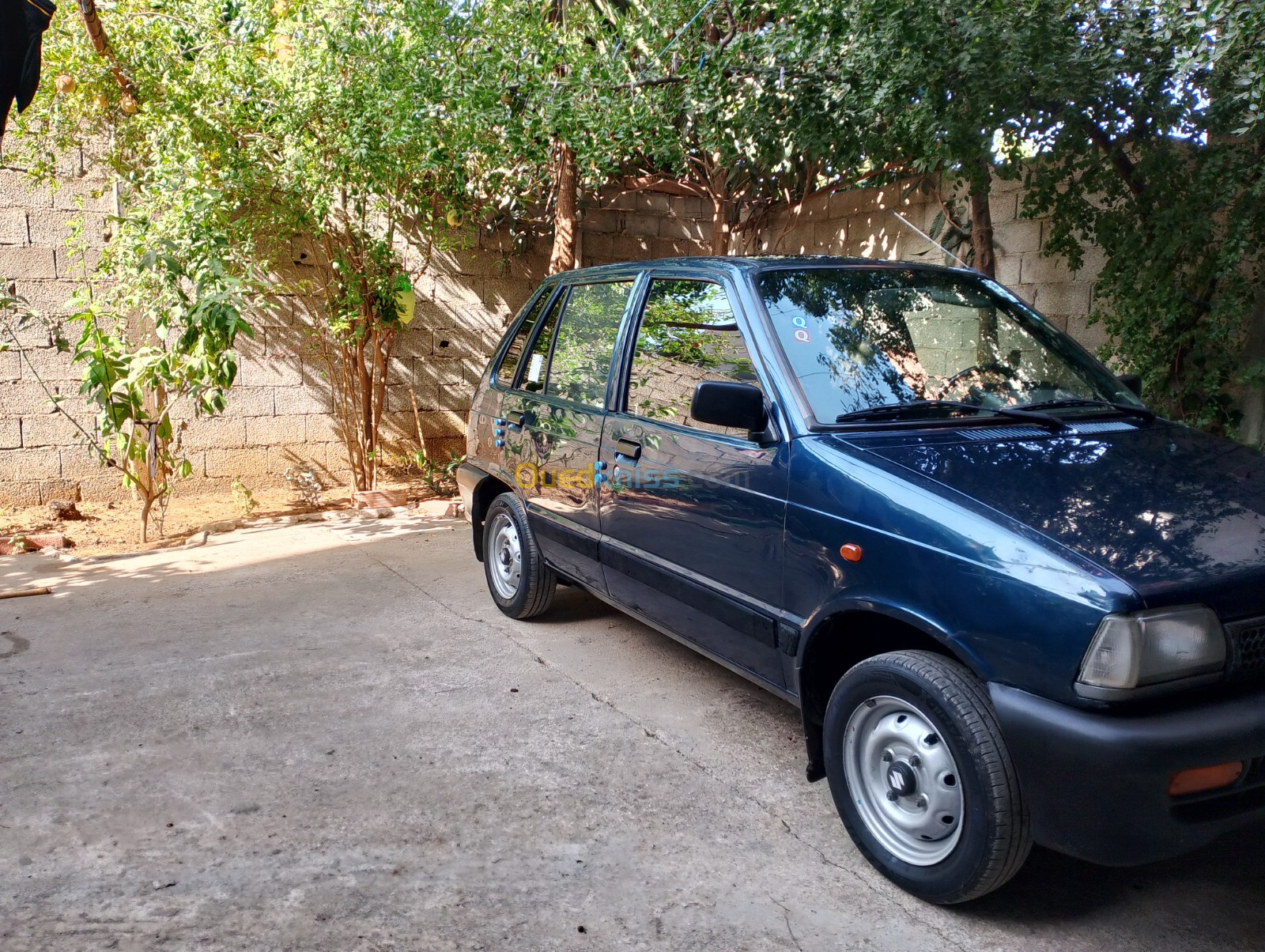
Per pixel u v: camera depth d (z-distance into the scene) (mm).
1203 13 4359
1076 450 3178
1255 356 5695
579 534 4457
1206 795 2398
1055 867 3037
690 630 3811
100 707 4152
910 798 2826
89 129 7688
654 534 3883
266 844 3078
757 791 3479
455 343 9602
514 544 5258
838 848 3123
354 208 8508
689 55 6777
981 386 3578
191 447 8547
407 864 2979
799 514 3113
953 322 3783
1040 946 2633
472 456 5672
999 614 2518
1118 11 5039
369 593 5898
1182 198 5289
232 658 4762
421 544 7148
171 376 7047
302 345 8891
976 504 2713
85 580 6168
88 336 6984
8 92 4758
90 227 7926
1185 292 5508
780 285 3662
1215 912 2791
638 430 3984
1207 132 5043
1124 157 5520
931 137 5555
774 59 6160
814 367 3381
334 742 3826
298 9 7141
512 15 6906
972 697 2609
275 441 8898
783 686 3344
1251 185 4969
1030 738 2438
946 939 2656
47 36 6773
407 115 6750
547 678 4547
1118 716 2330
